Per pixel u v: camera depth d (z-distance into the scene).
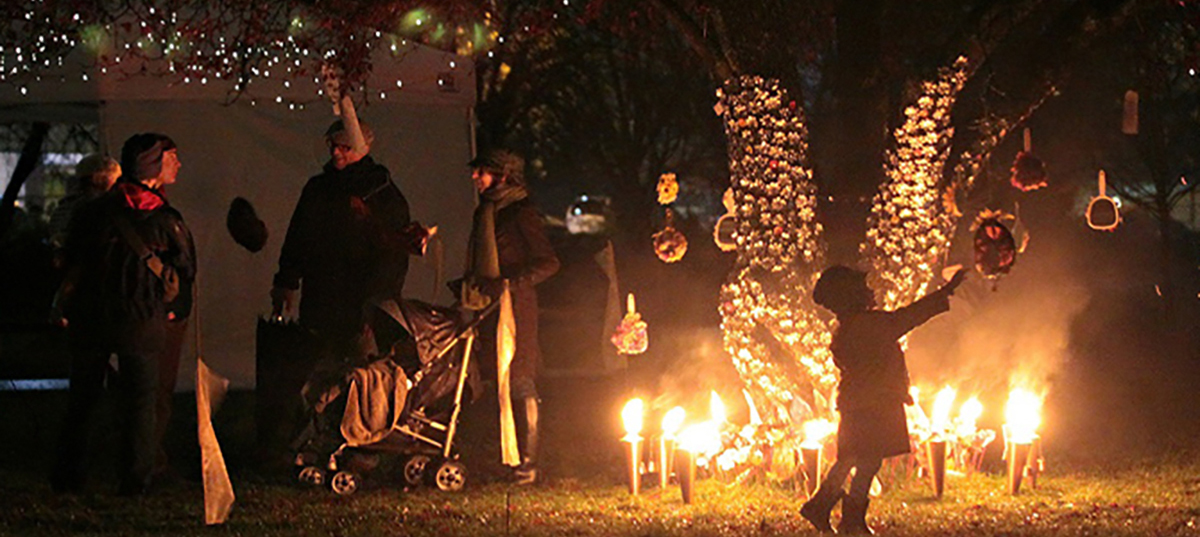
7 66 13.64
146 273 9.20
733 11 9.74
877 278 9.80
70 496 9.40
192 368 15.59
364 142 10.61
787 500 9.16
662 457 9.54
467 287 9.70
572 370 16.62
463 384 9.74
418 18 11.03
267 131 16.08
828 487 8.13
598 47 23.78
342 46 10.39
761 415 10.05
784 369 9.80
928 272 9.86
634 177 26.66
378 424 9.48
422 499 9.34
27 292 23.92
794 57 9.91
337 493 9.56
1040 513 8.61
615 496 9.45
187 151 15.84
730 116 9.85
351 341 10.06
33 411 13.45
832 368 9.70
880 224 9.82
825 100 21.06
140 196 9.24
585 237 31.50
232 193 16.08
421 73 14.93
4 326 19.62
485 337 9.91
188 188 15.96
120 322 9.16
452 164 16.31
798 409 9.78
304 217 10.56
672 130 27.47
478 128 22.31
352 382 9.41
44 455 11.31
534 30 12.73
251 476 10.33
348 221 10.45
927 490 9.45
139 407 9.35
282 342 10.62
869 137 10.24
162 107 15.45
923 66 9.92
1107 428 12.11
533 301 10.04
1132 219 28.28
